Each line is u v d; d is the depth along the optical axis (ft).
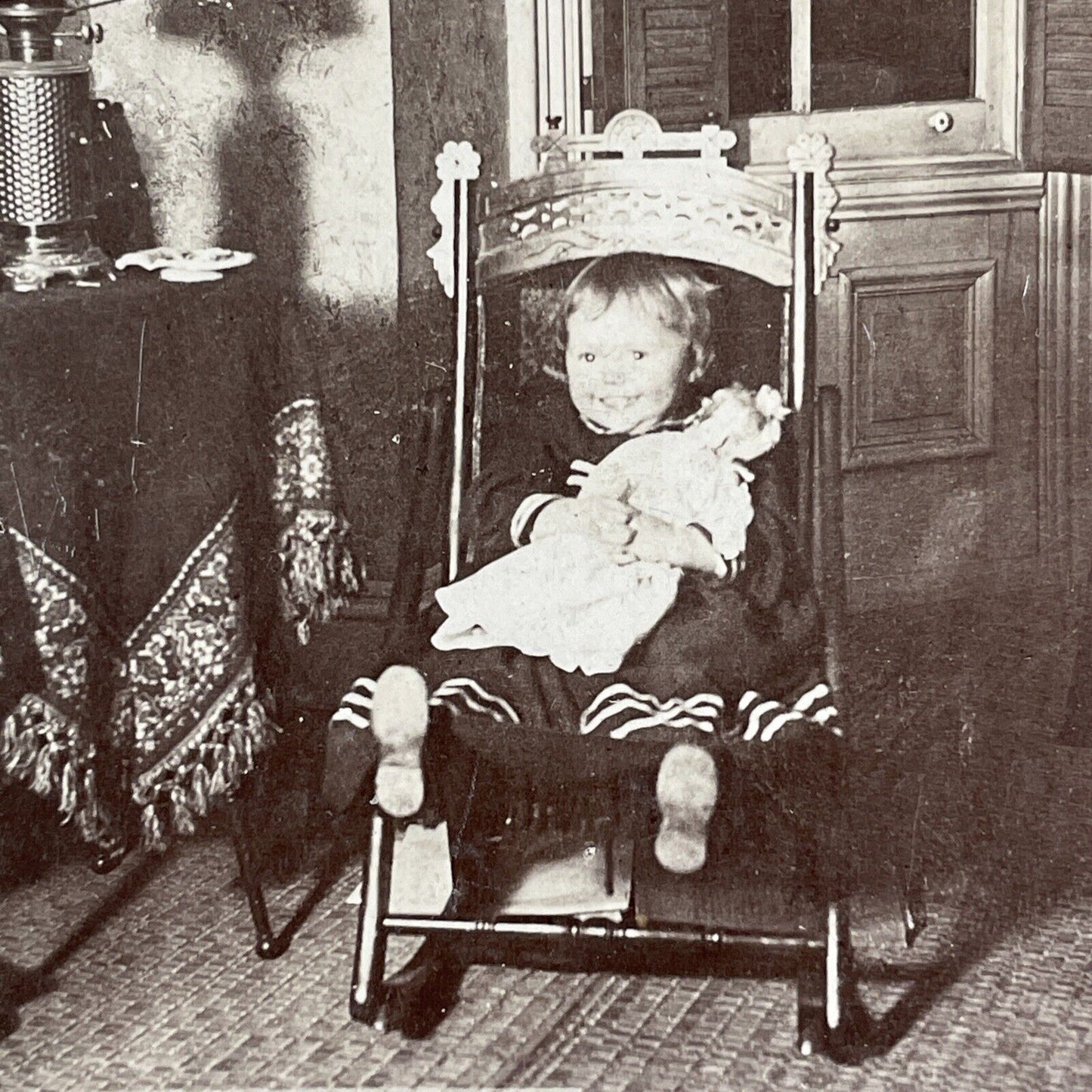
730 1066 5.97
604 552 6.61
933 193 9.93
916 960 6.63
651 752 5.84
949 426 10.35
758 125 9.78
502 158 9.27
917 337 10.16
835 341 10.05
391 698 5.78
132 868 7.54
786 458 7.10
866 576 10.36
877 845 7.52
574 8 9.12
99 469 6.50
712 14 9.31
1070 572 10.68
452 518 7.04
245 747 7.01
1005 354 10.28
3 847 7.52
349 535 7.45
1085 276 10.16
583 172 7.39
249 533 7.03
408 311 9.18
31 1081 5.96
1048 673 9.45
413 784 5.79
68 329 6.36
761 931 5.96
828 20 9.75
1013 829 7.70
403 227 9.07
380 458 9.27
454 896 6.25
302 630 7.39
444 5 8.87
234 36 8.72
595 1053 6.09
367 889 6.11
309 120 8.86
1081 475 10.54
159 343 6.61
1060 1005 6.30
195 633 6.86
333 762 5.90
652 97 9.36
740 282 7.42
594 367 7.38
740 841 6.79
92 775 6.68
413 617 6.46
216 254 7.38
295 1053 6.13
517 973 6.62
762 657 6.15
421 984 6.42
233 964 6.76
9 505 6.30
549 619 6.34
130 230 8.91
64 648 6.48
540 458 7.20
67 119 6.93
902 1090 5.80
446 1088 5.89
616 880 6.39
